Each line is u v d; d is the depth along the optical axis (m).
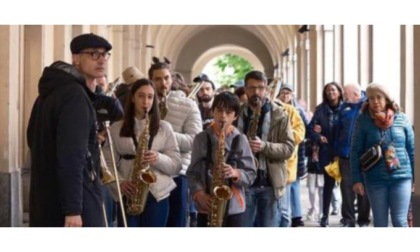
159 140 8.93
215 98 8.62
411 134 9.88
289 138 9.45
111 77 28.42
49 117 6.33
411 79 14.91
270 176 9.41
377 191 9.83
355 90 13.65
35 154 6.41
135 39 34.31
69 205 6.20
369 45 20.50
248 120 9.48
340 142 13.64
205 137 8.61
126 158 8.94
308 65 31.84
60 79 6.36
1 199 13.22
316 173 14.16
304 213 16.73
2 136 13.25
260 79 9.47
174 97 10.23
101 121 7.88
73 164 6.20
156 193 8.89
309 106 31.03
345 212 13.71
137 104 8.91
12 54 13.34
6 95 13.24
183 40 60.38
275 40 54.50
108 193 8.80
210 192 8.55
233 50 70.56
